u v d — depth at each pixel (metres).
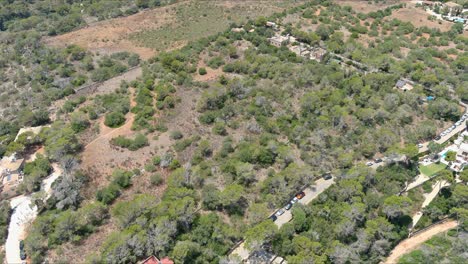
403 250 109.00
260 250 104.00
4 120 160.50
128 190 118.62
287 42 198.88
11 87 185.75
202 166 123.44
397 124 144.12
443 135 144.38
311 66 171.00
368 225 107.00
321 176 125.69
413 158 132.50
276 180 117.00
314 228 106.69
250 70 170.00
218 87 154.50
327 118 141.38
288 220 111.94
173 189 112.25
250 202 115.94
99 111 154.12
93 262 94.94
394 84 165.25
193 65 178.25
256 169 124.81
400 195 121.19
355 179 118.25
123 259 96.12
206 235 104.69
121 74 187.50
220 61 179.38
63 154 129.75
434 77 164.12
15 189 125.62
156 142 133.75
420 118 149.50
